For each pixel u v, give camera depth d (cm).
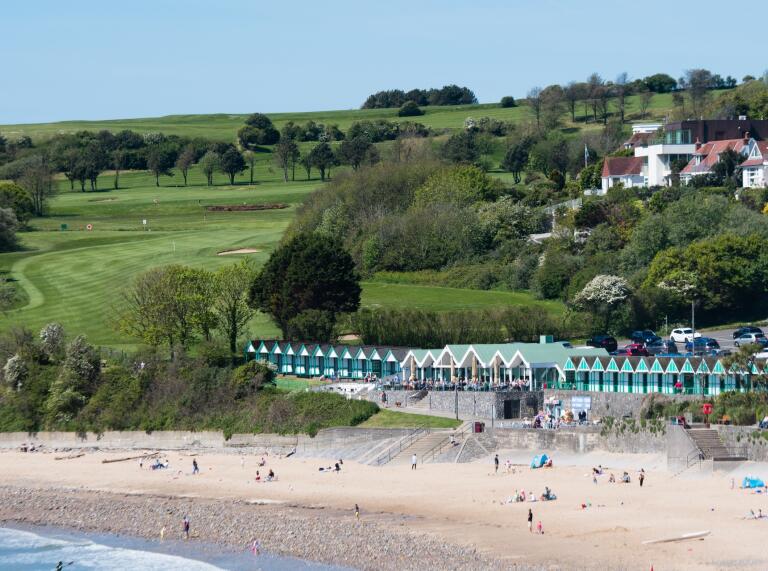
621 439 14125
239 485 14400
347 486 13825
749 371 14600
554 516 11544
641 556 9944
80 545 11994
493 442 15075
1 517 13362
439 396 16688
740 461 12975
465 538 10956
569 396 16062
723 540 10300
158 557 11306
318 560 10669
